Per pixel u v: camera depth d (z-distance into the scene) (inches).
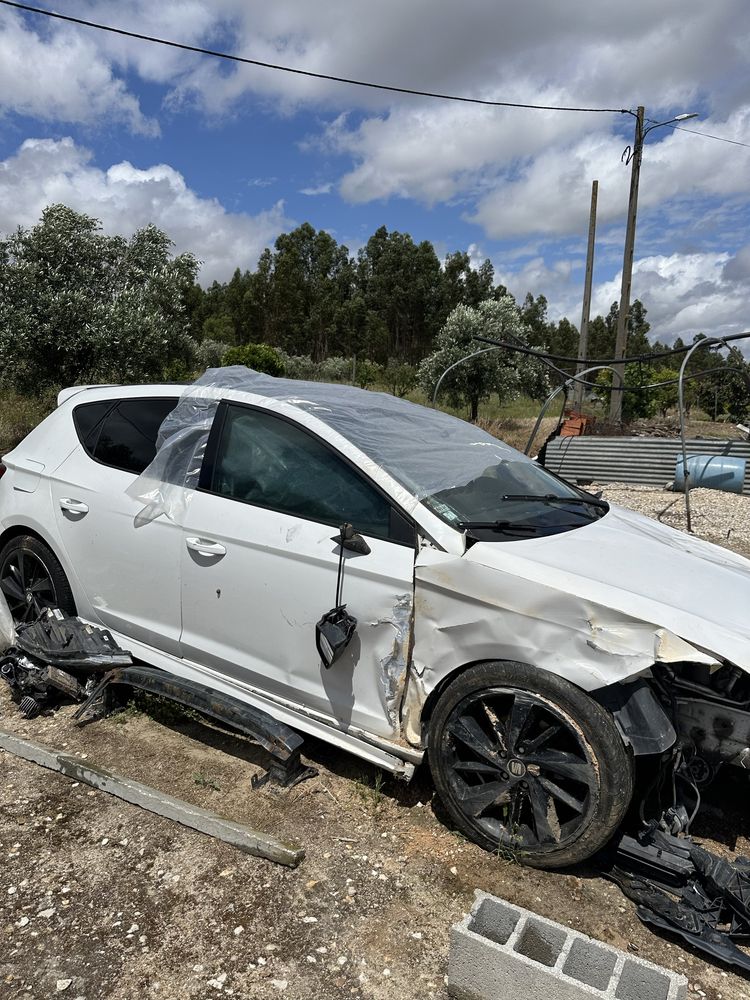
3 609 164.6
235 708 125.8
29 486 160.4
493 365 817.5
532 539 117.4
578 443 550.6
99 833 112.0
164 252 580.4
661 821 106.6
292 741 121.9
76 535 150.9
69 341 494.6
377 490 119.3
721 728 103.3
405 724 115.2
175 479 138.6
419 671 113.0
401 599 112.3
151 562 139.6
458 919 97.5
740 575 121.4
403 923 96.2
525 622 103.0
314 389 148.8
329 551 118.1
